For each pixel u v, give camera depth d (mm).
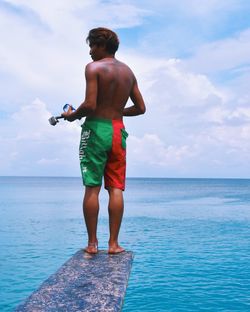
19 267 24172
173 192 140375
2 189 169500
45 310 2248
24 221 48125
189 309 16516
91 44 3959
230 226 44469
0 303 17188
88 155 3742
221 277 21938
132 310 16484
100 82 3719
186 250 30125
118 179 3861
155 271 23344
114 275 2965
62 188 185625
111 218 3801
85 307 2301
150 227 43250
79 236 36375
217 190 164375
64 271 3066
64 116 3871
